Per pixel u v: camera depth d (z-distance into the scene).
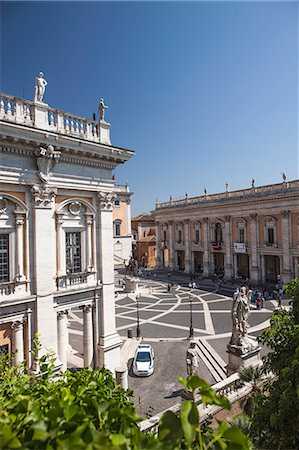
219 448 3.56
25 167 15.73
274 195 47.59
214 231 59.19
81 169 18.30
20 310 15.55
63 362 17.17
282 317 11.12
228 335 28.64
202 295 45.16
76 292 17.77
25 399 3.94
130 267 56.34
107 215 19.67
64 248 17.69
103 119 19.83
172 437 3.18
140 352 23.00
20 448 2.86
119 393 5.55
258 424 8.99
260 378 14.78
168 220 69.12
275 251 48.69
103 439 3.02
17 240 15.64
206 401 3.46
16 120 15.47
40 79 16.44
